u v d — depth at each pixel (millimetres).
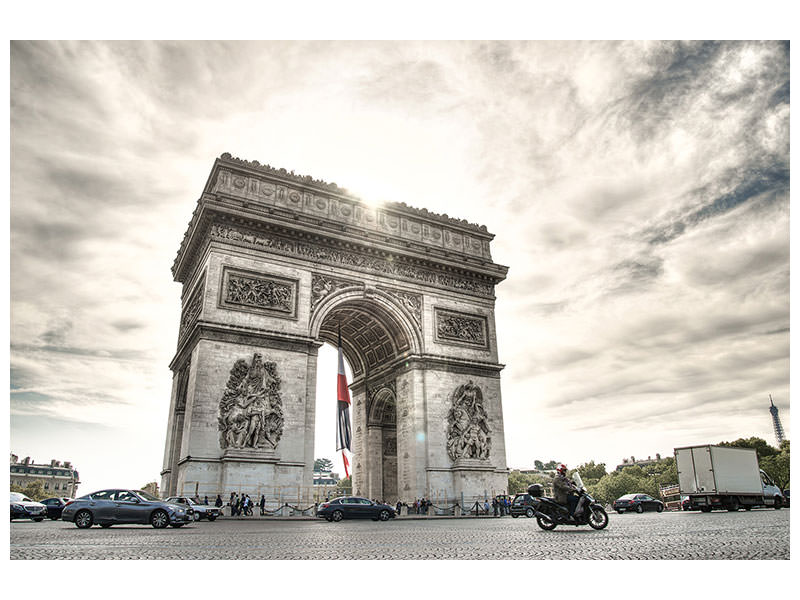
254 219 64812
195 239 68375
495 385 76938
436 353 73938
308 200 71250
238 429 57531
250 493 55938
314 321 66438
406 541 22438
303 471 60094
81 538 25266
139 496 36406
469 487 68750
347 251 71625
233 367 59781
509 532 27094
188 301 73312
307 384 63781
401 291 74438
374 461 80938
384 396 81062
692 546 16797
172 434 68000
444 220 81188
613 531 24875
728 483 55281
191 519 38438
